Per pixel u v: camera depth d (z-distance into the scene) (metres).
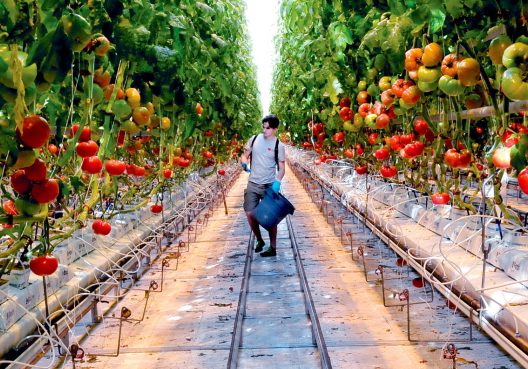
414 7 3.36
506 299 2.66
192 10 5.15
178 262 6.41
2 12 2.04
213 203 10.73
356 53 5.69
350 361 3.64
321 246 7.18
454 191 4.28
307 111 9.73
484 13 3.05
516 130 3.95
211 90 7.14
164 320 4.46
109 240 4.63
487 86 3.13
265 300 5.04
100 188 4.27
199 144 8.48
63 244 3.81
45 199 2.19
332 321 4.39
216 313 4.62
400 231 4.47
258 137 6.98
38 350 2.74
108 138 3.47
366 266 6.04
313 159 13.21
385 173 5.29
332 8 6.07
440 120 4.28
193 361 3.68
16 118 1.80
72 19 2.07
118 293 4.87
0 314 2.60
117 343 3.98
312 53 7.58
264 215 6.59
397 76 4.73
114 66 3.53
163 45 4.29
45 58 2.05
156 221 6.12
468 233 3.71
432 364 3.54
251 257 6.79
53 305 3.06
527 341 2.33
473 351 3.70
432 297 4.66
